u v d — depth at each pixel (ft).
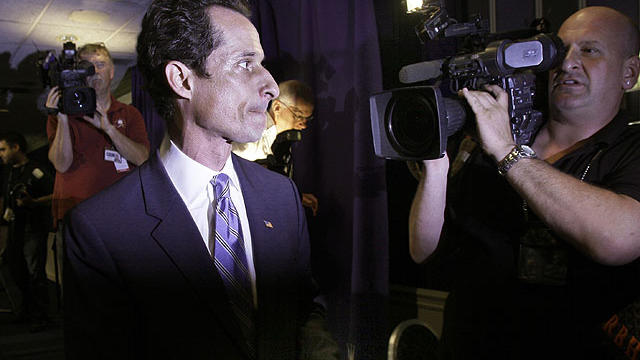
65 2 12.59
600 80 3.61
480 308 3.98
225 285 2.70
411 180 7.09
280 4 8.58
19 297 11.07
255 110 2.71
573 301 3.52
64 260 2.60
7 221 10.82
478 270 4.08
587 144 3.68
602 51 3.62
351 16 7.41
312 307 3.22
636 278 3.35
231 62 2.63
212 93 2.64
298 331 3.01
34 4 12.73
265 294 2.84
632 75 3.78
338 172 7.60
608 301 3.41
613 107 3.72
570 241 3.23
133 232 2.60
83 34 15.31
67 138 7.06
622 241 3.07
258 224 2.93
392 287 7.27
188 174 2.78
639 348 3.16
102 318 2.51
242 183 3.04
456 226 4.23
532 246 3.59
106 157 7.27
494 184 4.04
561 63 3.65
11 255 10.66
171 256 2.59
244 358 2.66
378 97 3.43
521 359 3.70
